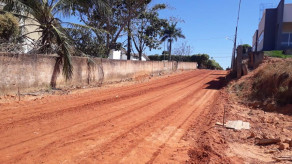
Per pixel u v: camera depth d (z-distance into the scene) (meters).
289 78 10.12
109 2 23.44
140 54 35.84
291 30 28.31
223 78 27.89
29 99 10.12
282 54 22.23
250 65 21.48
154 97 12.92
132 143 5.55
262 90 11.43
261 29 35.38
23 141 5.23
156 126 7.17
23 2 12.57
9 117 7.15
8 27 13.26
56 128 6.32
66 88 13.76
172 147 5.46
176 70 39.72
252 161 4.75
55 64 13.16
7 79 10.20
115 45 28.91
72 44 14.87
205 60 63.84
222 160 4.73
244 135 6.48
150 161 4.61
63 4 14.31
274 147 5.50
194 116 8.78
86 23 23.80
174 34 49.28
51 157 4.48
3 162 4.16
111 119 7.65
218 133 6.64
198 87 18.77
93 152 4.85
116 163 4.41
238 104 11.18
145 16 32.81
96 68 17.00
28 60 11.29
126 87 16.89
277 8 30.31
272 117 8.33
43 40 14.28
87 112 8.44
